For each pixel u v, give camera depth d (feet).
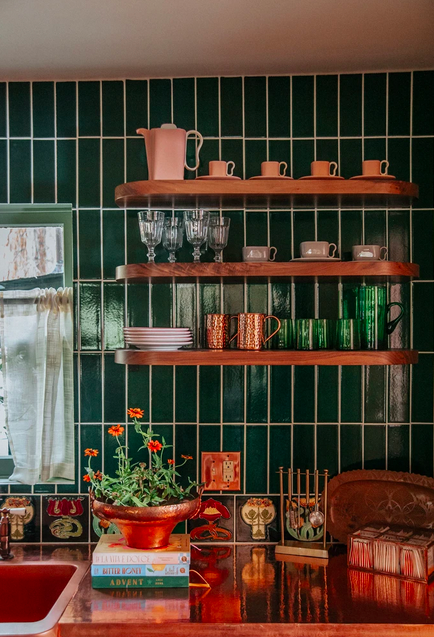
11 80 7.09
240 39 6.13
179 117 7.08
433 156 7.00
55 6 5.40
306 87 7.06
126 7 5.43
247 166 7.07
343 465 7.03
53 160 7.12
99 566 5.72
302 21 5.74
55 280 7.40
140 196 6.34
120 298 7.11
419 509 6.63
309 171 7.05
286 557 6.48
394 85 7.00
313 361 6.16
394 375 7.02
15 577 6.36
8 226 7.31
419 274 6.84
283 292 7.07
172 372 7.07
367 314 6.44
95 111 7.10
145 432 7.07
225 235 6.42
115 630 5.00
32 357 7.20
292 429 7.05
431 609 5.23
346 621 5.00
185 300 7.09
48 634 4.94
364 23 5.80
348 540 6.19
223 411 7.06
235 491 7.03
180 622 5.01
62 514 7.02
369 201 6.66
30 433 7.09
